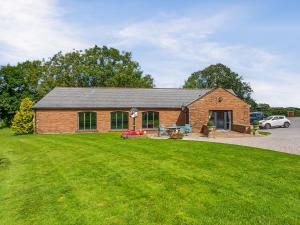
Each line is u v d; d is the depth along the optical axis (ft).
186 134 108.06
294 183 36.70
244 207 28.99
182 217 27.14
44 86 216.13
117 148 68.28
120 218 27.45
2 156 64.64
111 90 133.49
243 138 93.76
